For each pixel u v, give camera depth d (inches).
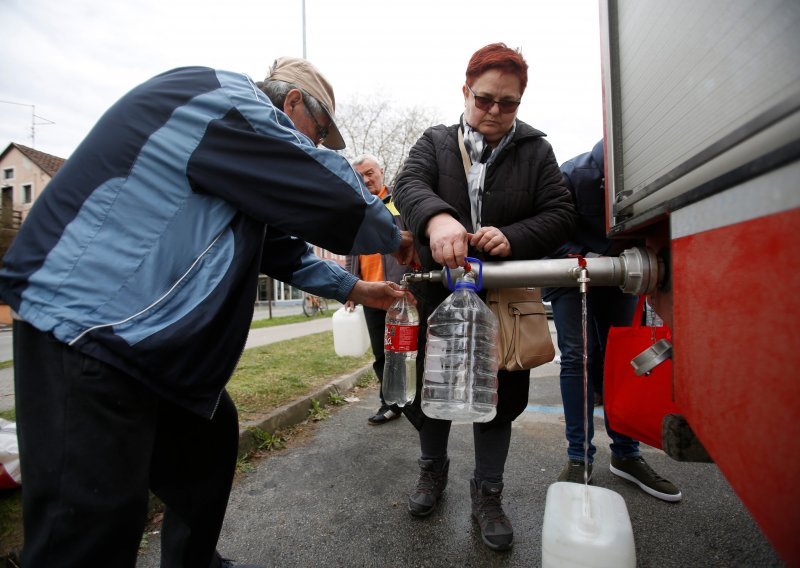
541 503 79.2
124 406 35.7
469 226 65.4
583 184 83.0
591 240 87.7
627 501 78.6
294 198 41.1
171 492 49.4
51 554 34.0
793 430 19.7
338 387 153.8
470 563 62.4
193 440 49.4
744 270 23.4
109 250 36.2
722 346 25.6
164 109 38.9
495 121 62.6
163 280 37.4
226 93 40.5
